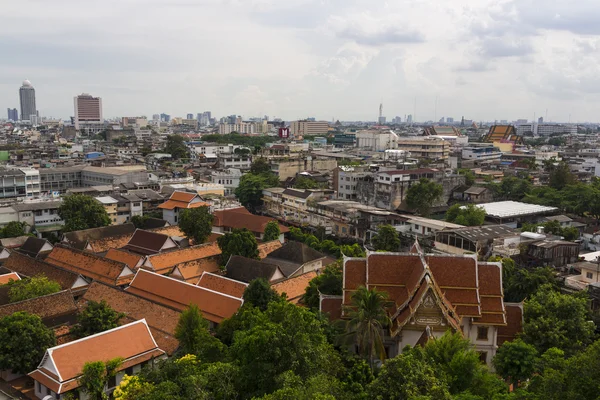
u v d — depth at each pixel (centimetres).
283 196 15950
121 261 9544
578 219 13812
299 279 8444
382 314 5088
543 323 5712
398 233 12062
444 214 15700
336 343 5356
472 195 16550
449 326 5531
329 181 19238
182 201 13762
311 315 4850
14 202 13525
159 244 10356
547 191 15838
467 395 4019
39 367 5656
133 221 13188
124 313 6838
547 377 3881
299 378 3953
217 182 19138
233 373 4403
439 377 4262
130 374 5888
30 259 9388
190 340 6028
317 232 13488
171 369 4616
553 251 9469
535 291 7588
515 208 14162
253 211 17112
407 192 14825
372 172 16988
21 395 5756
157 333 6794
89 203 12250
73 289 8381
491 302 5931
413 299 5662
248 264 8688
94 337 5875
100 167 18712
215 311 7181
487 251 10088
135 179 17562
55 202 13300
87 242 10581
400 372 3884
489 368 5788
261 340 4388
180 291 7750
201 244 10356
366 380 4662
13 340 5772
